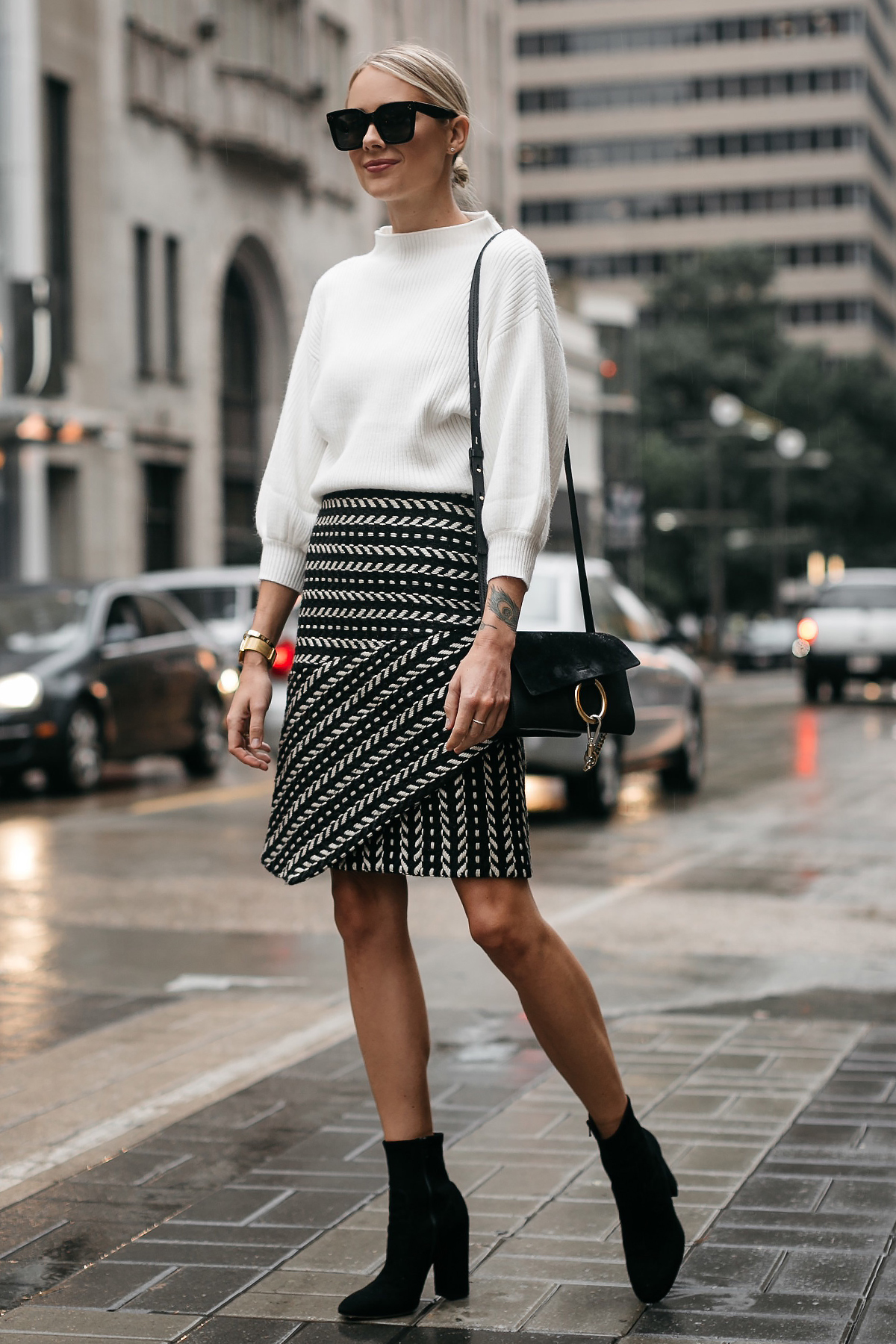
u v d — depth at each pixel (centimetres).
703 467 7881
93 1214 441
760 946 845
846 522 8231
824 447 8175
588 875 1094
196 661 1853
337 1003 713
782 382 8344
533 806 1521
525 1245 408
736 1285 379
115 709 1686
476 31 5662
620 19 12075
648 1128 510
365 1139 505
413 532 355
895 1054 607
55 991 739
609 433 7512
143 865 1145
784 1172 464
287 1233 421
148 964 801
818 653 3312
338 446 368
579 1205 438
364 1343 349
